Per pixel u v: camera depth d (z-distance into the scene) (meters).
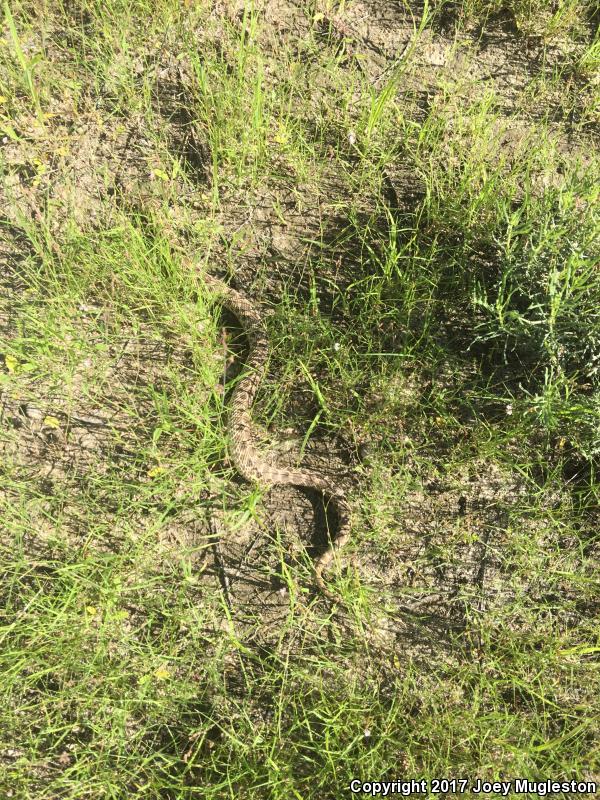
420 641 0.76
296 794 0.64
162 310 0.91
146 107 1.05
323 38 1.11
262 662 0.73
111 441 0.85
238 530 0.81
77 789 0.66
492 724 0.70
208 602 0.77
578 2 1.12
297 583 0.78
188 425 0.86
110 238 0.93
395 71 1.06
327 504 0.83
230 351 0.91
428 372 0.90
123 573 0.76
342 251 0.97
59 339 0.87
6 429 0.85
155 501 0.81
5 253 0.95
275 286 0.95
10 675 0.70
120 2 1.09
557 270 0.84
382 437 0.86
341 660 0.75
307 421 0.87
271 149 1.03
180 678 0.73
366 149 1.01
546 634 0.77
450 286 0.94
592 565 0.80
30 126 1.03
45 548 0.79
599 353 0.84
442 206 0.98
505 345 0.87
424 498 0.83
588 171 0.96
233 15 1.11
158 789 0.68
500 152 1.03
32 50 1.08
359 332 0.92
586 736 0.71
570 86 1.09
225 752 0.69
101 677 0.71
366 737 0.70
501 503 0.82
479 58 1.11
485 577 0.79
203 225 0.96
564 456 0.85
